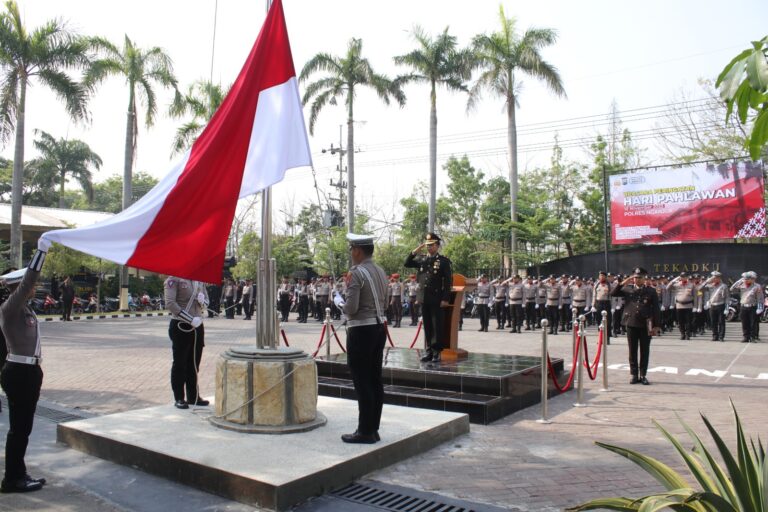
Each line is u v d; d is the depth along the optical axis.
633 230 26.98
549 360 9.14
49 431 7.07
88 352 14.31
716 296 17.94
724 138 31.58
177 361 7.24
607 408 8.44
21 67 22.88
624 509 3.12
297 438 5.87
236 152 6.05
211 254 5.85
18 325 5.16
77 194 61.88
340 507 4.72
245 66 6.38
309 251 38.59
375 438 5.79
